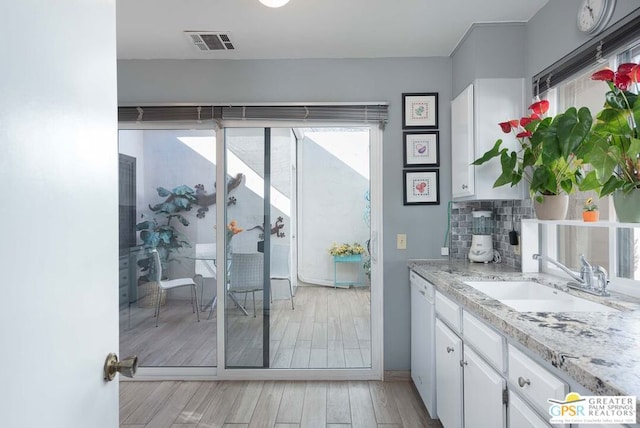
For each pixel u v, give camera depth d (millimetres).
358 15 2312
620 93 1406
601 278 1677
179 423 2287
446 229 2889
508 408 1326
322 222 2994
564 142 1545
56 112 633
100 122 781
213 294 2984
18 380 542
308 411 2414
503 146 2365
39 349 590
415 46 2730
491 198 2367
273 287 2992
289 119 2875
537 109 1905
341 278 2984
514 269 2436
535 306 1733
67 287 664
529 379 1168
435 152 2881
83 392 714
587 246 1974
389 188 2906
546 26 2172
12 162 531
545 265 2248
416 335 2643
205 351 2967
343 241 2982
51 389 619
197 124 2957
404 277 2906
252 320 2975
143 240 3016
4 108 516
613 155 1401
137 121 2908
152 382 2885
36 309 583
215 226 2988
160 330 2990
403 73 2902
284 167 2986
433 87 2893
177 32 2514
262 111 2869
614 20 1675
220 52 2814
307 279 2988
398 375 2875
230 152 2988
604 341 1067
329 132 2992
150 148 2996
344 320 2963
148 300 3006
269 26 2439
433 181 2881
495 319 1344
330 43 2678
